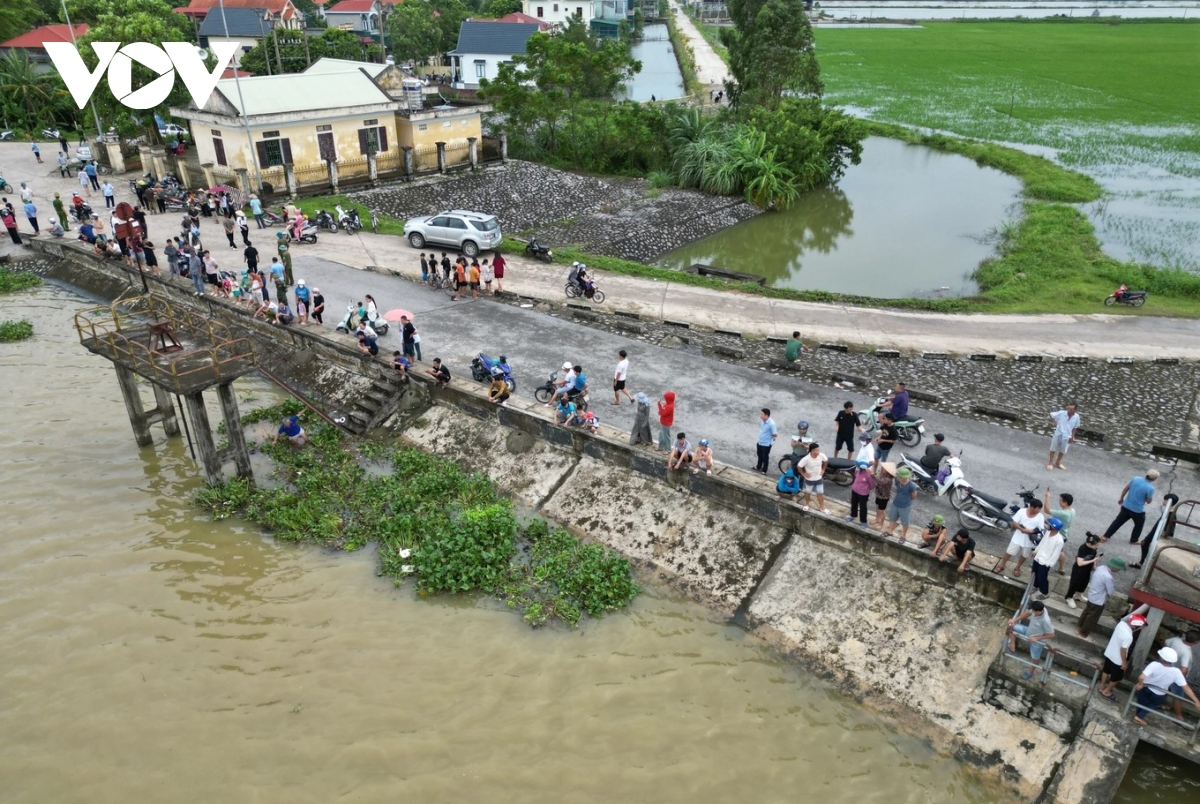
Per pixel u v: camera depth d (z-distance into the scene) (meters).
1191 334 27.02
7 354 24.53
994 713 11.91
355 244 32.03
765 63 55.72
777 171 45.53
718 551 15.36
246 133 34.88
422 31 80.56
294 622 14.04
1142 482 13.69
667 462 16.45
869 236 40.75
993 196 48.25
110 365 24.16
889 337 25.78
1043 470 17.06
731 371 21.77
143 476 18.53
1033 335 26.50
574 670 13.08
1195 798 10.77
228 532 16.58
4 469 18.45
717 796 10.92
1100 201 45.41
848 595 13.99
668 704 12.46
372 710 12.20
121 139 44.97
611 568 15.05
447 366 21.66
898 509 13.89
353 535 16.44
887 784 11.17
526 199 40.59
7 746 11.54
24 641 13.48
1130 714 11.36
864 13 192.12
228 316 25.47
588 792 10.92
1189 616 10.80
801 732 12.01
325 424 20.61
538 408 19.30
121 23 45.66
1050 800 10.77
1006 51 112.75
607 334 24.20
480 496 17.50
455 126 43.00
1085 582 12.36
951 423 19.20
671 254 37.81
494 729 11.91
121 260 29.23
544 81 47.72
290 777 11.06
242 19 80.62
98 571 15.24
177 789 10.88
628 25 122.56
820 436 18.38
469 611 14.39
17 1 72.19
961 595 13.36
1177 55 104.50
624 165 49.78
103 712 12.12
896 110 73.75
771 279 34.25
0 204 36.59
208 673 12.88
